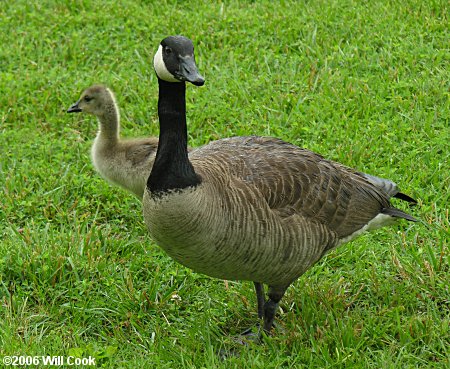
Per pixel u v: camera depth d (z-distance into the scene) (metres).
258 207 8.59
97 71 15.38
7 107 14.48
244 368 8.86
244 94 14.37
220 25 16.59
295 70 15.10
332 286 10.31
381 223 10.05
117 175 11.88
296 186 9.06
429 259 10.60
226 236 8.38
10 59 15.88
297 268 9.07
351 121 13.55
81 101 11.95
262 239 8.59
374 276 10.39
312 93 14.51
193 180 8.21
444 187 12.03
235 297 10.34
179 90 8.30
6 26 16.88
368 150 12.78
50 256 10.61
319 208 9.19
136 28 16.59
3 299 10.06
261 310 9.92
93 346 9.26
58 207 11.88
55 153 13.29
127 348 9.36
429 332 9.31
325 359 8.91
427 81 14.28
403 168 12.37
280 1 17.31
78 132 13.93
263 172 9.00
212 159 9.06
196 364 9.04
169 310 10.16
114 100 11.80
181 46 8.30
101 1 17.56
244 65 15.36
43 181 12.48
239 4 17.47
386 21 16.25
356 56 15.18
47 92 14.65
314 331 9.52
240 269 8.75
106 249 11.07
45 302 10.16
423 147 12.84
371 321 9.48
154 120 14.11
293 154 9.49
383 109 13.92
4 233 11.31
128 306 10.10
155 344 9.34
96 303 10.10
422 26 15.88
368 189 9.80
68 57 15.98
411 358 9.03
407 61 14.98
